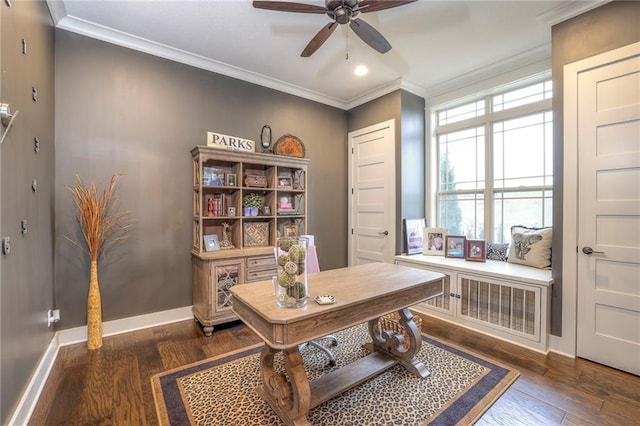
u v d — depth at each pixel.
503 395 1.89
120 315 2.79
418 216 4.00
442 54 3.10
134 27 2.61
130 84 2.81
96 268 2.49
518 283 2.60
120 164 2.76
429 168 4.07
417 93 3.97
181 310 3.10
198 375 2.11
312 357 2.37
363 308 1.67
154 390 1.92
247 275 3.04
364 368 2.07
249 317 1.60
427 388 1.95
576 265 2.36
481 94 3.60
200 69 3.22
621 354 2.16
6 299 1.43
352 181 4.49
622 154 2.15
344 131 4.54
